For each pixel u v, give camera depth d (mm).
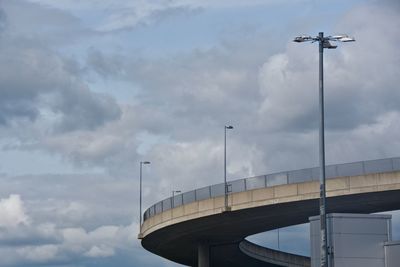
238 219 126312
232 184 122312
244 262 179375
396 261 88562
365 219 90188
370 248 89938
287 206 118438
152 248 159625
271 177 117625
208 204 125312
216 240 145625
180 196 132000
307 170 114500
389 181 109000
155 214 139250
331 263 89562
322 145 79312
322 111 79625
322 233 78875
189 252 160625
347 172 111375
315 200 114375
